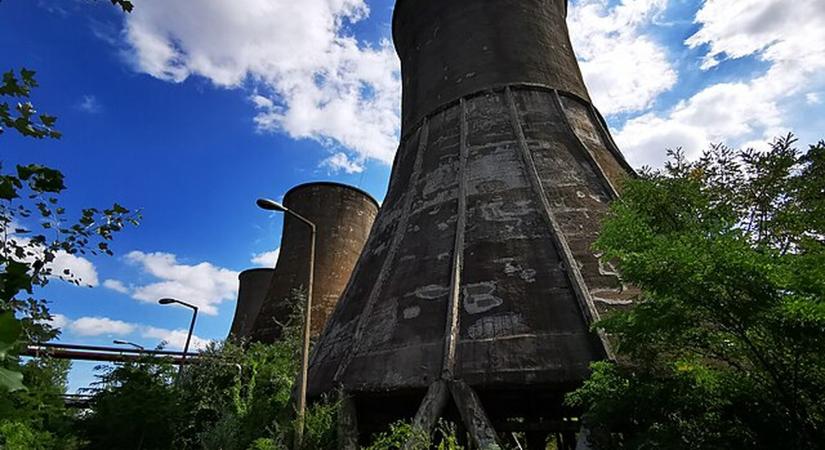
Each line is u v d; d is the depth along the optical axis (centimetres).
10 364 181
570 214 1571
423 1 2672
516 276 1392
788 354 661
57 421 1955
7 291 229
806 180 866
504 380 1151
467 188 1772
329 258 4266
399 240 1773
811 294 592
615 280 1325
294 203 4653
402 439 1086
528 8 2439
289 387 2164
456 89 2244
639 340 769
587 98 2327
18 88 311
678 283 660
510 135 1933
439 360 1247
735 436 689
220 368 2425
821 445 609
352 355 1438
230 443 1662
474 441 1081
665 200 910
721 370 751
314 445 1198
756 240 830
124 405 2122
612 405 799
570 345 1173
